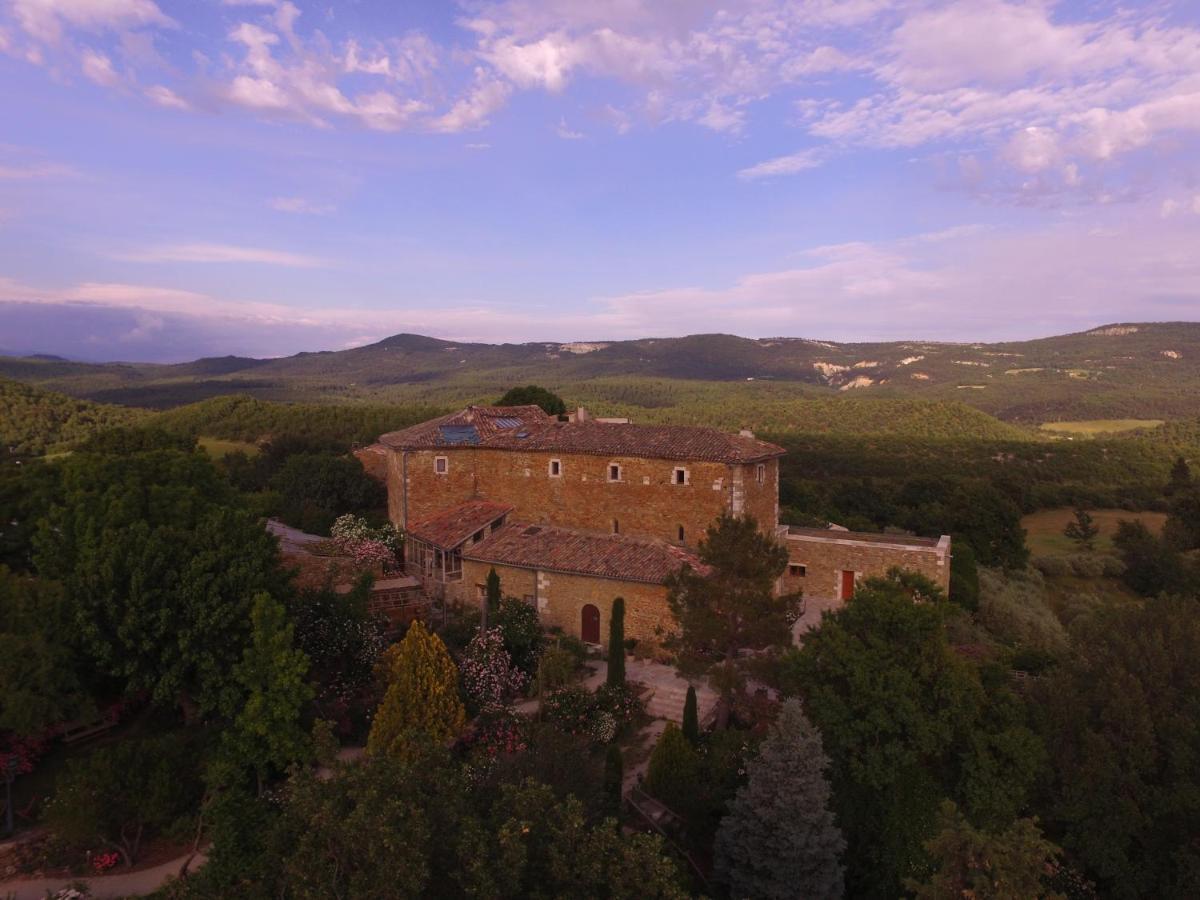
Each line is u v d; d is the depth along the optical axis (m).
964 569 40.62
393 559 38.53
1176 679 22.41
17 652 18.80
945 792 20.67
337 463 49.34
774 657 24.03
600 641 31.58
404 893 10.44
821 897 17.66
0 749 19.95
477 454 39.72
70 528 24.02
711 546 24.23
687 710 23.14
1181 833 19.91
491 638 27.20
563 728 23.75
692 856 20.12
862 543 36.19
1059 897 13.41
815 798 17.83
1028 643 36.69
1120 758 20.75
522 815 12.68
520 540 35.22
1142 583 57.69
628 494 35.44
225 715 21.19
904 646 21.05
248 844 15.34
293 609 25.11
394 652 24.17
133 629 20.97
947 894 13.42
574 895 11.71
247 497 38.66
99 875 18.22
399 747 19.34
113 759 18.98
